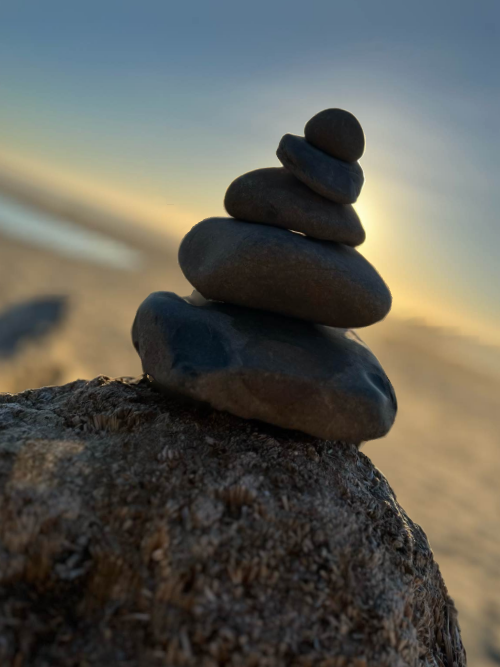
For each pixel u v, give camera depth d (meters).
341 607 0.19
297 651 0.17
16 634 0.16
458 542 0.80
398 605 0.20
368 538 0.21
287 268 0.25
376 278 0.26
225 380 0.23
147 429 0.24
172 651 0.16
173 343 0.24
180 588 0.18
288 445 0.24
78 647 0.16
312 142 0.27
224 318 0.26
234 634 0.17
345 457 0.25
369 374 0.25
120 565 0.18
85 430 0.24
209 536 0.19
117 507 0.19
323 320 0.26
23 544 0.18
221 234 0.27
